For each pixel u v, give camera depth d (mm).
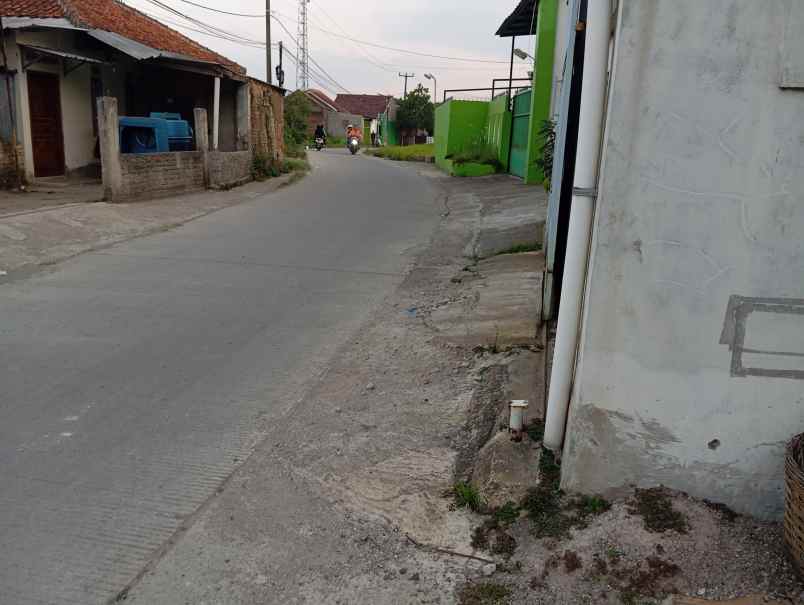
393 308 6832
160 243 9578
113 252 8875
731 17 2604
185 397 4516
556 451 3457
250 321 6215
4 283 7184
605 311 2902
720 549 2758
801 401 2826
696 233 2770
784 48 2584
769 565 2676
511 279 7621
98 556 2910
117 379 4770
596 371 2965
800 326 2773
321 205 14102
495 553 2938
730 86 2652
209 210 12547
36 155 14375
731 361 2840
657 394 2926
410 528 3131
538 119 16828
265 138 20047
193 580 2785
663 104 2703
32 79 14133
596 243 2863
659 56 2674
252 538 3057
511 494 3234
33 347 5332
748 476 2924
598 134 3094
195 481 3504
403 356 5391
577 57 4711
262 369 5062
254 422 4184
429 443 3939
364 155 37781
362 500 3354
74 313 6250
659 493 2992
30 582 2746
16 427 4020
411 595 2715
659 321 2863
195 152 14594
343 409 4402
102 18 15617
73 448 3799
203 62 15867
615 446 3018
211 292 7156
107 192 11844
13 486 3406
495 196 15719
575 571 2746
